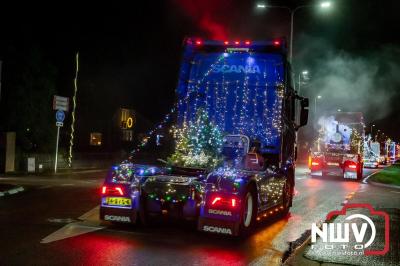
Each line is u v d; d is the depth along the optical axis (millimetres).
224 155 11211
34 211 11508
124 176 9555
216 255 7875
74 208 12055
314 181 26328
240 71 12125
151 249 8055
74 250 7746
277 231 10312
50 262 6988
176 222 10367
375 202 15727
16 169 28250
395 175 31562
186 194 9422
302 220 11969
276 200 11586
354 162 28484
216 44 12234
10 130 29188
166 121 12070
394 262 7457
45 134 31031
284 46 11898
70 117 39094
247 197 9305
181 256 7688
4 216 10719
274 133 11797
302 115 13734
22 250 7637
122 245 8219
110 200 9547
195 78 12297
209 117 12070
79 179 22625
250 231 9602
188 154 11273
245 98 12000
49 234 8867
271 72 11992
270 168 11406
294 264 7227
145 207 9695
